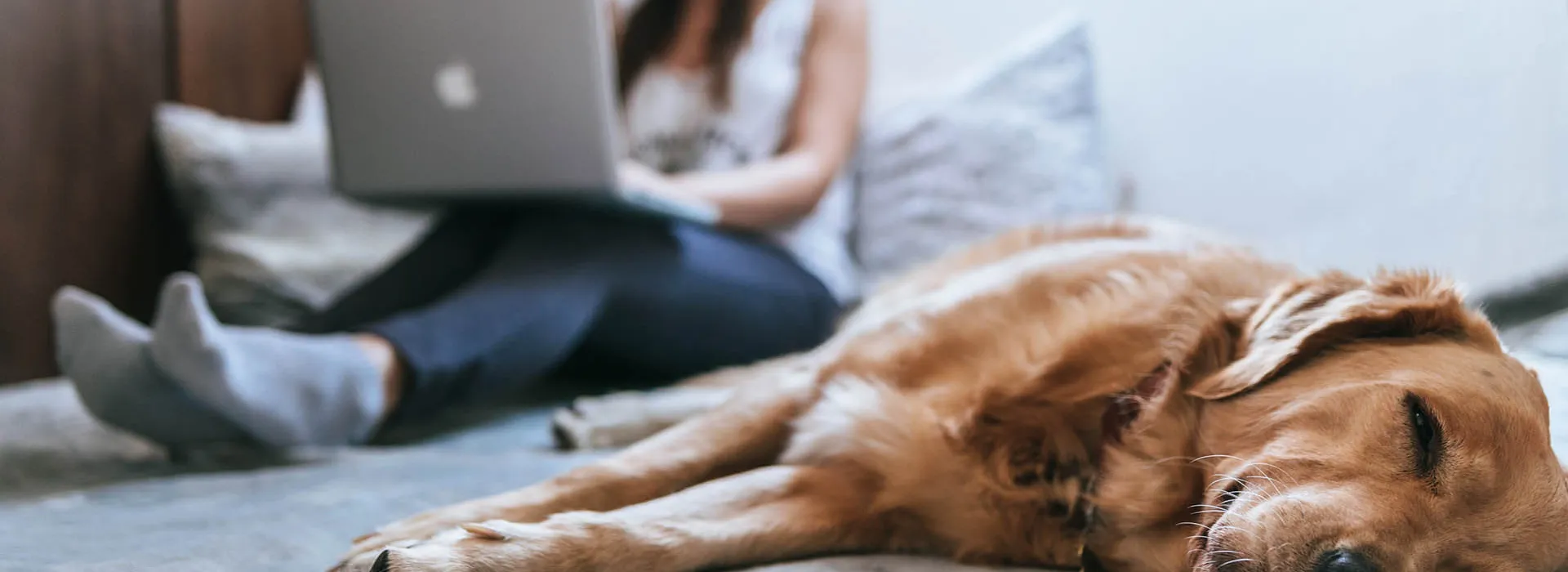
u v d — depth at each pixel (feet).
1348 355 3.86
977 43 11.35
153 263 9.90
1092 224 6.19
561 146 6.19
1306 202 9.87
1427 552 3.28
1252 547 3.33
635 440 6.24
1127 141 10.75
